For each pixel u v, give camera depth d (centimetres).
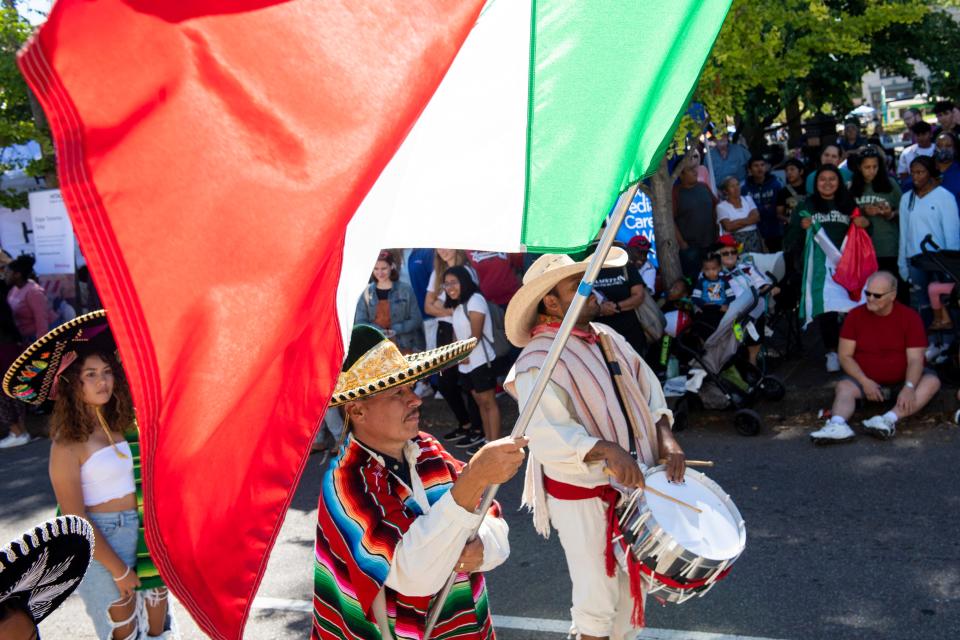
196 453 175
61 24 135
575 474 348
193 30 148
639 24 240
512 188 240
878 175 859
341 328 194
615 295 739
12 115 1209
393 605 255
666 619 454
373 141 166
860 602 453
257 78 156
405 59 168
